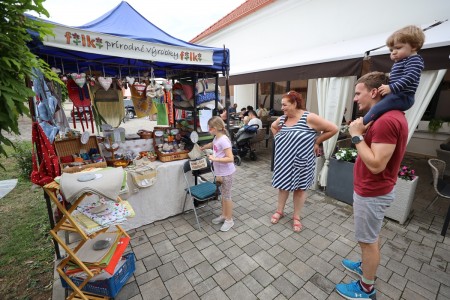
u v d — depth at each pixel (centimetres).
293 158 277
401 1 460
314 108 808
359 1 524
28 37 148
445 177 405
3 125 135
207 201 383
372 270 187
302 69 408
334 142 387
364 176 170
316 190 425
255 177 506
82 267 178
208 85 385
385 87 158
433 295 205
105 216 185
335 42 586
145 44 256
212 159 283
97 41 225
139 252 262
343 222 321
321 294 207
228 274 230
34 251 269
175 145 351
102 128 304
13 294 213
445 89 575
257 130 599
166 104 405
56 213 269
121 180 176
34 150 211
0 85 125
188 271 234
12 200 396
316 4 612
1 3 128
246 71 543
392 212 320
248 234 296
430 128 591
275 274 230
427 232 296
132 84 317
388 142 147
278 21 730
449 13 405
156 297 204
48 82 246
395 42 179
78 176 171
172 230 305
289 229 306
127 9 332
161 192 322
